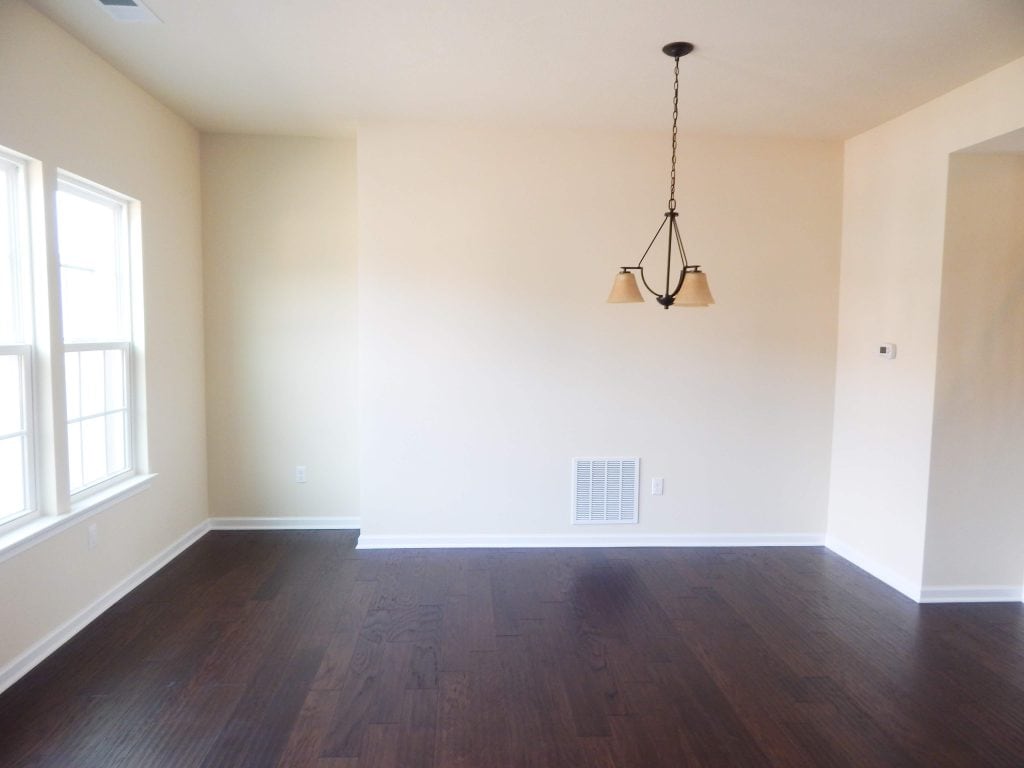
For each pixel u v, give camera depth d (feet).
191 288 13.65
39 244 8.83
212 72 10.48
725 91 10.87
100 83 10.01
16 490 8.81
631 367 13.64
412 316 13.24
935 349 11.00
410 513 13.61
